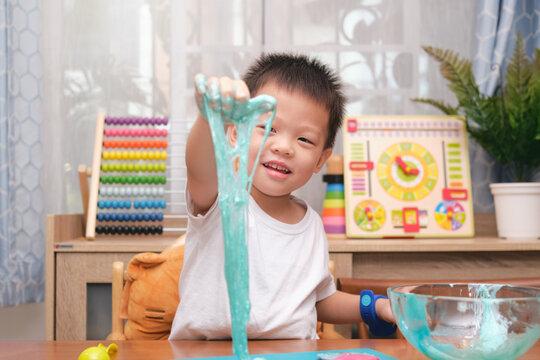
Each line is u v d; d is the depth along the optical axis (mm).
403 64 2119
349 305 1109
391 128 1922
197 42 2086
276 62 1061
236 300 589
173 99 2082
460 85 1877
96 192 1864
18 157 1982
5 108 1931
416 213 1854
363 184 1863
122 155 1935
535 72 1860
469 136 2023
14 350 724
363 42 2113
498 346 600
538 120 1823
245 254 592
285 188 1004
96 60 2080
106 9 2080
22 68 1992
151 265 1287
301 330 1034
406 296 630
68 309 1634
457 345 605
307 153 1010
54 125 2061
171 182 2072
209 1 2084
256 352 709
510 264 1730
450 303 612
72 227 1839
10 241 1943
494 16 2027
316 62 1121
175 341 795
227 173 588
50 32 2062
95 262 1639
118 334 1291
